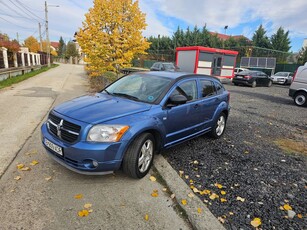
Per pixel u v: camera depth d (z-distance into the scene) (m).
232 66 20.41
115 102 3.59
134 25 10.55
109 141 2.88
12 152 4.01
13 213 2.53
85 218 2.52
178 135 4.03
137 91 3.97
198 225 2.45
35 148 4.21
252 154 4.56
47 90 11.54
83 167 2.88
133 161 3.12
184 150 4.55
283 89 18.48
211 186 3.28
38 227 2.36
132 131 3.02
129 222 2.50
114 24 10.46
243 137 5.63
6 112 6.73
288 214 2.77
